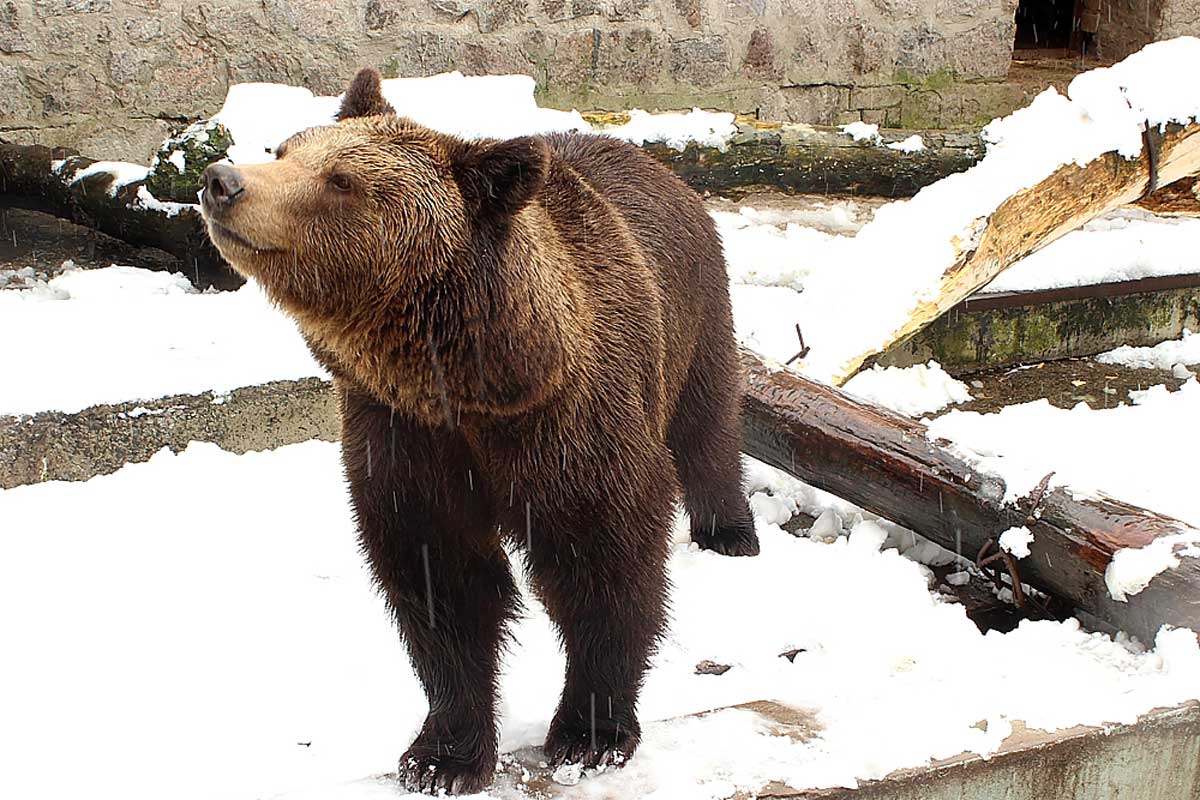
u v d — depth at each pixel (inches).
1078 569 160.6
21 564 170.4
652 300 131.7
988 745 126.0
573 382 115.2
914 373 267.7
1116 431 227.1
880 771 122.2
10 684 144.9
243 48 324.8
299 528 184.2
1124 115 226.5
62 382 200.4
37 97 311.1
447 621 123.9
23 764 130.3
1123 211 337.4
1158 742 132.3
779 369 200.5
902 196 307.9
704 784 119.9
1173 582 149.9
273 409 209.5
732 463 175.6
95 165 290.0
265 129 257.0
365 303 107.7
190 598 164.9
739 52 370.9
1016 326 281.1
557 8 348.2
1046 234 232.2
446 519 121.2
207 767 129.9
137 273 261.7
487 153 106.2
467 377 109.6
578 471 116.9
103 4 310.0
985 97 402.6
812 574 175.8
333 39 330.0
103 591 165.6
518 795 121.9
